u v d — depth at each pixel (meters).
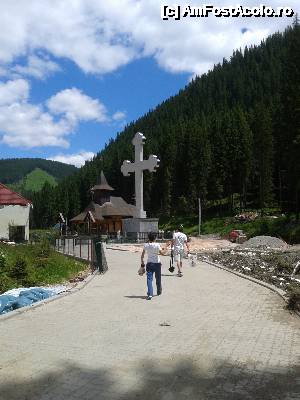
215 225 77.62
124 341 7.36
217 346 7.05
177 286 13.96
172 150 105.31
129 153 122.19
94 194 80.88
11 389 5.18
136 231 44.00
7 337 7.59
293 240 46.81
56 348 6.91
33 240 32.22
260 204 87.38
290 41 60.62
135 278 15.96
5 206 43.56
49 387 5.25
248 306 10.54
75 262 21.61
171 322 8.82
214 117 133.25
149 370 5.87
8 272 14.90
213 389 5.21
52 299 11.41
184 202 95.94
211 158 97.88
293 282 15.02
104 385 5.32
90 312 9.86
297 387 5.29
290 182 57.97
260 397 4.99
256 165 91.88
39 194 142.75
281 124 60.78
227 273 17.56
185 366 6.04
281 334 7.83
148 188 107.75
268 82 177.75
